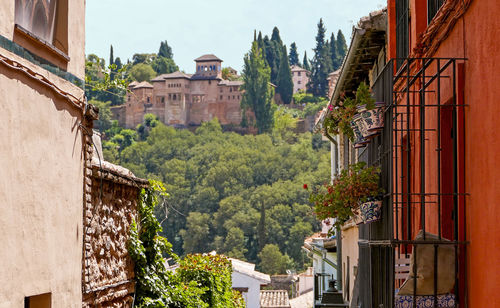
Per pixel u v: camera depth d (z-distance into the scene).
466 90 9.91
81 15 12.27
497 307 8.50
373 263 14.72
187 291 18.44
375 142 14.61
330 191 15.20
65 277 11.02
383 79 13.36
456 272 9.87
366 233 16.59
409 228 10.55
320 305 19.22
